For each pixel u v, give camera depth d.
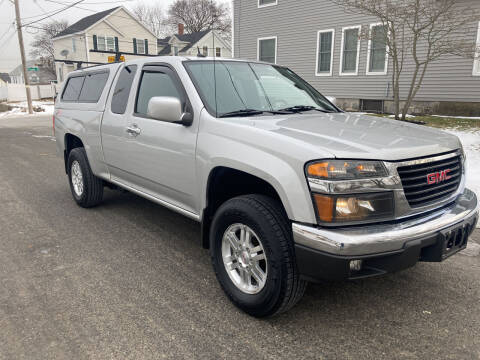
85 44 37.28
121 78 4.34
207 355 2.36
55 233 4.33
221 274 2.94
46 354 2.35
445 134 3.05
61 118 5.49
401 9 12.09
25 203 5.47
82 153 5.03
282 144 2.48
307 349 2.42
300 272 2.40
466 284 3.27
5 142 12.14
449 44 11.78
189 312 2.81
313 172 2.29
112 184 5.00
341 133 2.71
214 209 3.18
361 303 2.97
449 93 13.73
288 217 2.40
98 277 3.32
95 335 2.54
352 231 2.27
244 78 3.66
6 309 2.82
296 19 17.47
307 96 3.97
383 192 2.35
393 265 2.32
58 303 2.90
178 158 3.31
